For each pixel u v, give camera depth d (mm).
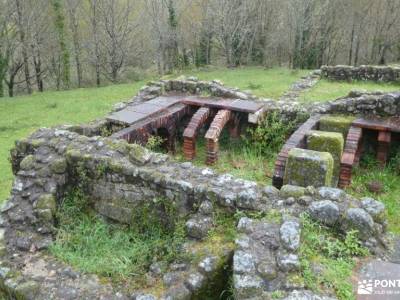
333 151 6242
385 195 6043
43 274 3932
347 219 3746
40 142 5598
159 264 3967
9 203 4840
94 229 4844
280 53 24484
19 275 3877
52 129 5973
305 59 23469
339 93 11094
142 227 4789
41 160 5266
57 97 15391
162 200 4598
